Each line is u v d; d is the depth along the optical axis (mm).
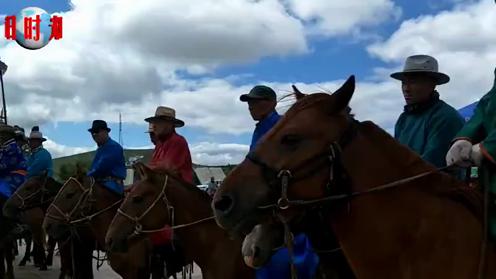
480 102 2920
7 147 9797
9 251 10227
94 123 7812
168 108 6496
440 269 2660
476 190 2910
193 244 5141
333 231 3156
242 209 2748
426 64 4086
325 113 2812
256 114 5031
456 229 2701
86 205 7488
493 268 2625
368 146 2846
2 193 9500
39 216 9320
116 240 5461
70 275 8453
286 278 4387
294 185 2752
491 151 2613
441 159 3861
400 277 2750
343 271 3766
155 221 5406
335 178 2756
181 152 6168
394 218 2770
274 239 3213
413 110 4195
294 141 2773
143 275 6453
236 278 4840
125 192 7055
